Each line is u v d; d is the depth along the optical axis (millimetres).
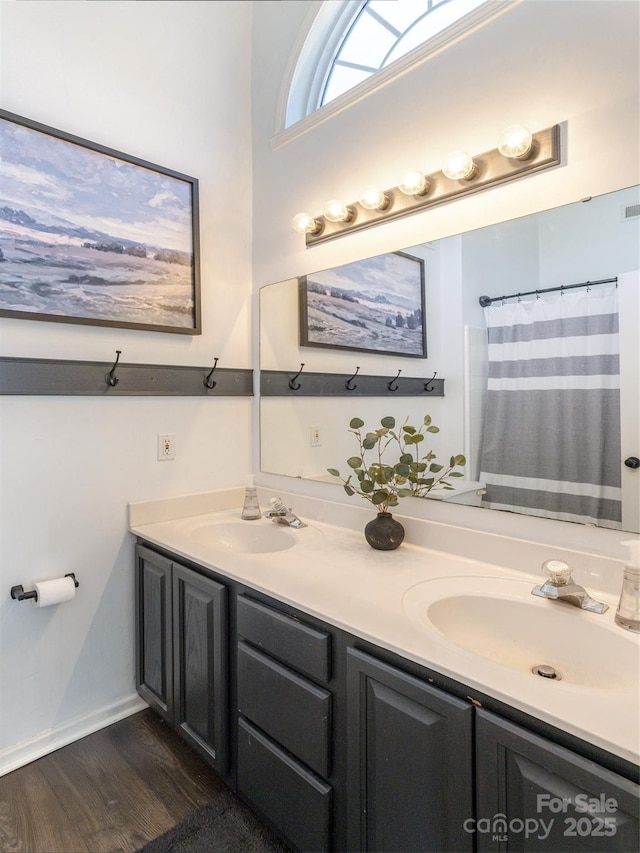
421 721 986
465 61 1474
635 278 1199
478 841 913
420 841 1004
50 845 1380
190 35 2068
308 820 1244
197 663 1608
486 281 1469
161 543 1766
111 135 1839
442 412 1586
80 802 1529
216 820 1476
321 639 1191
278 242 2164
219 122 2176
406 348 1681
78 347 1770
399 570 1449
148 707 2002
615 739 743
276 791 1339
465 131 1482
